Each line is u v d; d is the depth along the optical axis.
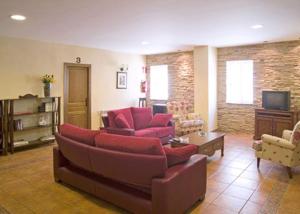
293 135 3.53
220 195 3.08
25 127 5.41
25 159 4.59
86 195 3.08
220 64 7.12
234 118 7.03
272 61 6.30
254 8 3.38
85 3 3.11
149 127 5.64
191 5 3.23
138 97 8.39
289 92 5.66
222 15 3.70
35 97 5.39
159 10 3.44
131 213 2.63
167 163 2.50
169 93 8.14
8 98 5.19
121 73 7.71
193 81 7.53
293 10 3.48
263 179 3.60
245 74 6.76
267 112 5.87
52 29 4.57
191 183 2.66
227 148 5.32
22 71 5.40
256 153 4.02
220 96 7.20
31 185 3.39
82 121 6.76
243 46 6.70
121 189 2.67
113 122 5.02
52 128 5.90
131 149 2.49
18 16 3.68
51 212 2.67
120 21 4.02
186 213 2.63
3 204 2.85
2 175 3.77
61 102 6.18
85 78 6.77
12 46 5.21
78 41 5.85
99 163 2.73
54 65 5.98
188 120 6.30
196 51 6.85
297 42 5.92
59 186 3.35
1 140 4.91
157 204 2.32
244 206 2.80
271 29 4.68
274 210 2.71
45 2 3.06
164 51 7.75
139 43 6.21
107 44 6.33
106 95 7.29
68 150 3.15
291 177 3.63
